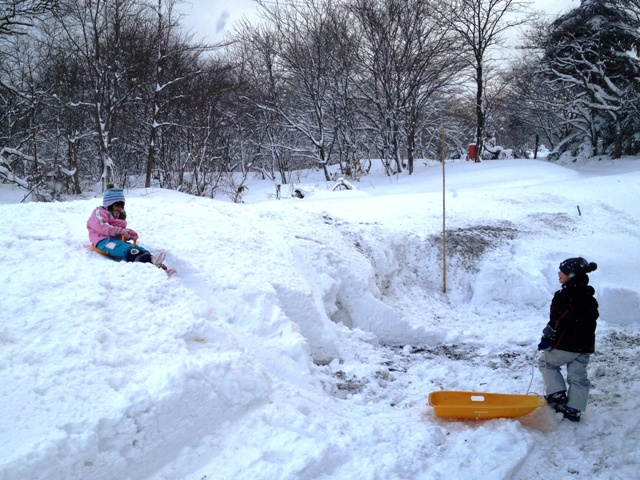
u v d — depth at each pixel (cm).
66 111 2106
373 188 1909
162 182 1859
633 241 999
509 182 1784
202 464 368
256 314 563
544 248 971
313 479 370
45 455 307
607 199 1239
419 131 2788
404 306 848
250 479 350
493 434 447
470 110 3503
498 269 908
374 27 2464
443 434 451
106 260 557
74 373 377
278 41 2548
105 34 1903
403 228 1015
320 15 2484
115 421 345
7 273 488
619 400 520
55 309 441
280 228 809
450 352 704
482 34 2792
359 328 748
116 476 335
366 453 411
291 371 520
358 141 2770
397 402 542
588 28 2934
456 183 1867
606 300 803
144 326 455
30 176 1852
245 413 420
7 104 2158
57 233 611
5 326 409
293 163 2972
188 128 2003
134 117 2148
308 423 429
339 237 870
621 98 2808
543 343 494
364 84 2564
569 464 412
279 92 2638
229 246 677
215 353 457
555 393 490
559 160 3256
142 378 393
